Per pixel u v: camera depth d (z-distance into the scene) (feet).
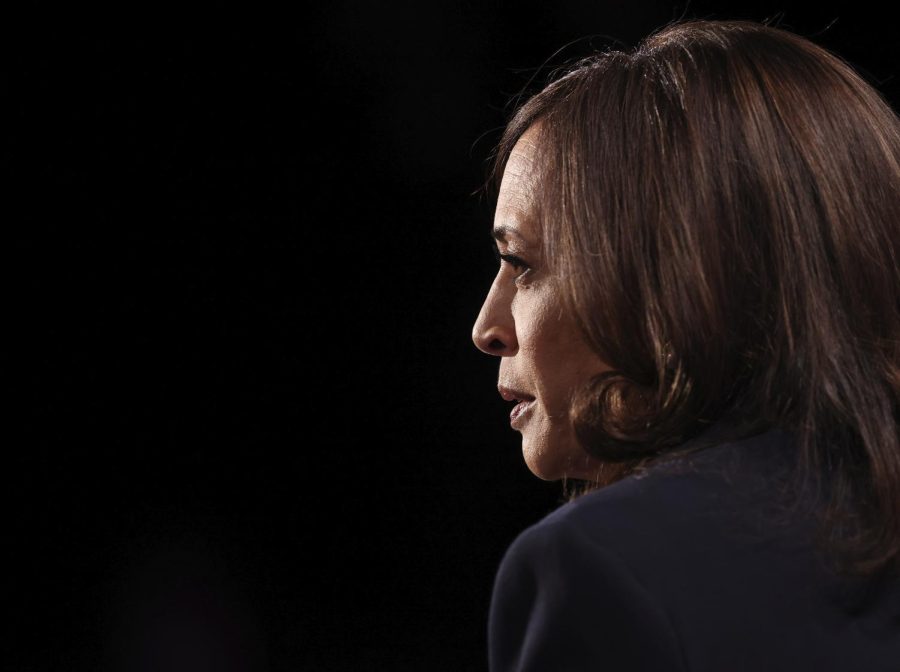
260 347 52.65
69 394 53.11
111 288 52.75
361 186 49.85
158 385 53.11
